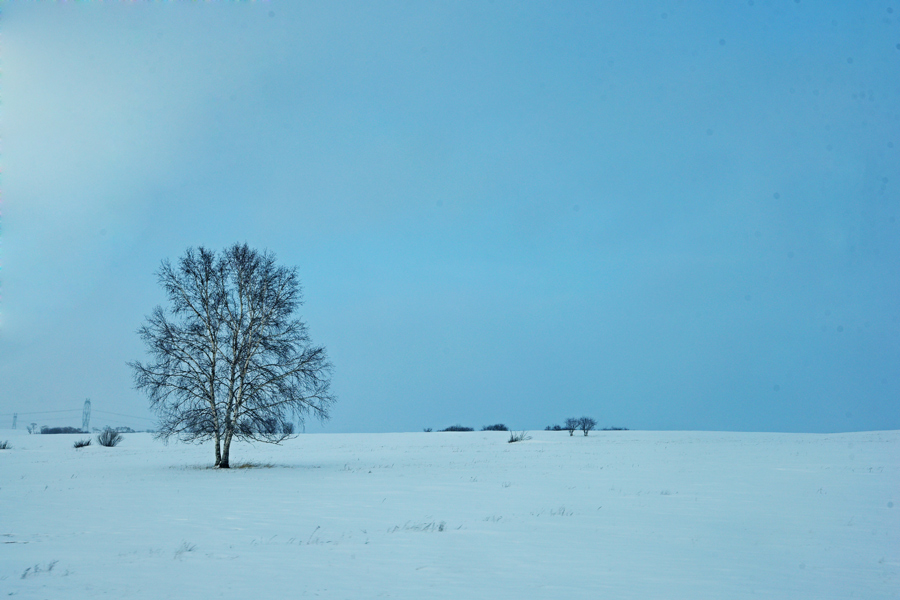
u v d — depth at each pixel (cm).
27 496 2242
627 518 1686
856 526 1558
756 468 3419
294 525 1547
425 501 2089
